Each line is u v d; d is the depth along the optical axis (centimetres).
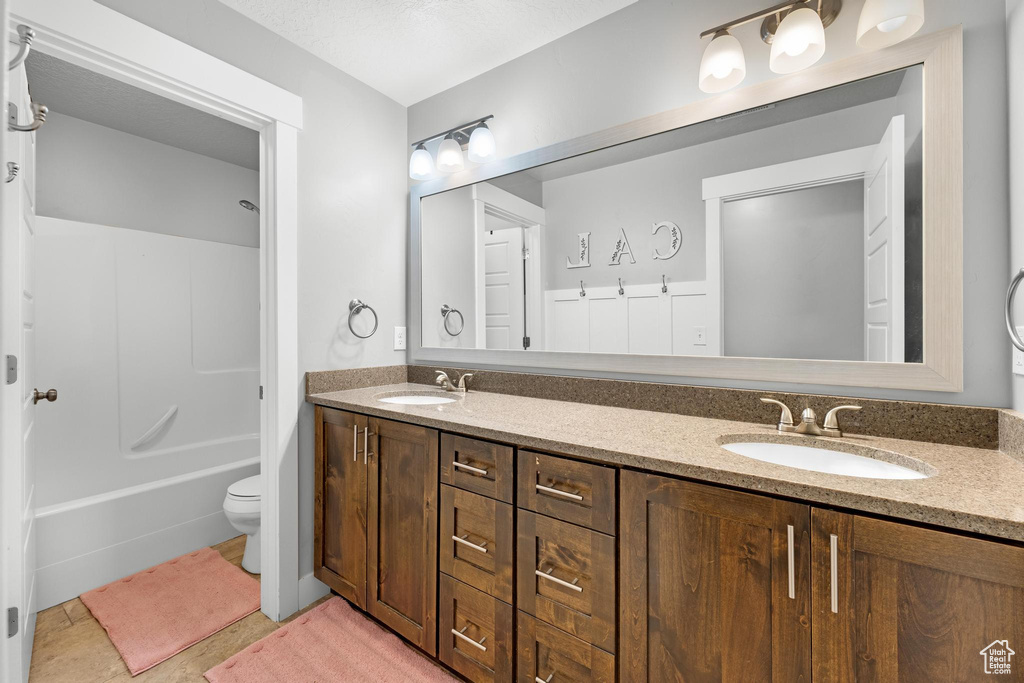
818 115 129
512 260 192
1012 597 68
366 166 212
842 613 80
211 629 167
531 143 187
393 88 215
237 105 161
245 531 208
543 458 118
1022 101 97
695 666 95
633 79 161
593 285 171
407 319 233
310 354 189
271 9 162
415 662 150
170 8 146
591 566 109
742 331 141
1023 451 92
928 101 113
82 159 241
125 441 243
